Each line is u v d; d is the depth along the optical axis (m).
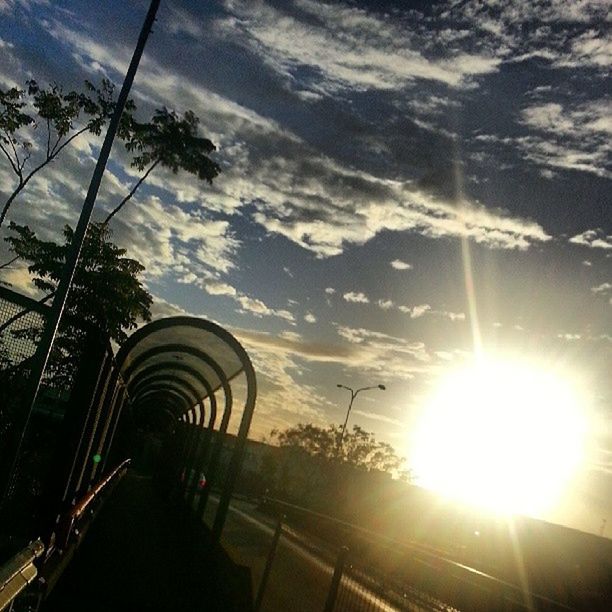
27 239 18.47
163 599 9.27
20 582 4.14
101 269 18.67
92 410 9.56
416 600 6.02
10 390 8.43
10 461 8.34
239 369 15.20
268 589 11.53
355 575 6.85
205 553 13.34
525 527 28.88
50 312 8.44
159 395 30.55
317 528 24.36
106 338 8.77
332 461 49.12
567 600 25.28
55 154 21.55
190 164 26.62
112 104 22.92
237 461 13.09
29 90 21.59
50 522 8.30
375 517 40.34
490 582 10.94
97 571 10.10
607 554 25.39
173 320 11.49
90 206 11.62
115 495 24.36
